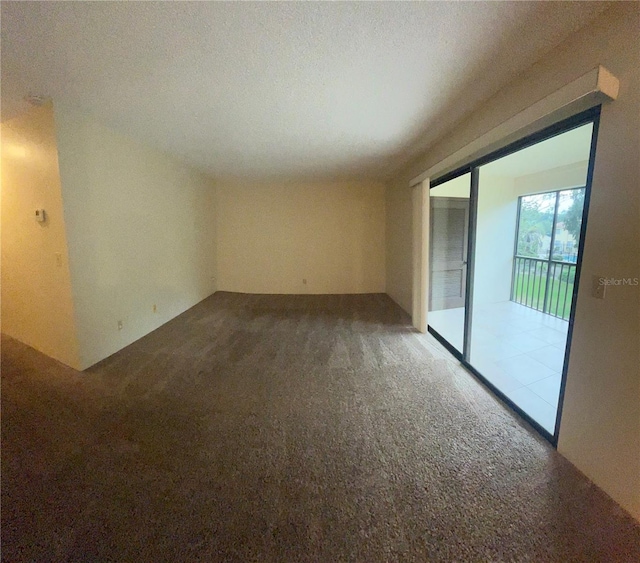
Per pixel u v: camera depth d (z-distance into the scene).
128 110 2.44
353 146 3.34
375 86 1.97
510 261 4.74
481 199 4.51
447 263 4.50
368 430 1.85
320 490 1.42
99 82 1.97
